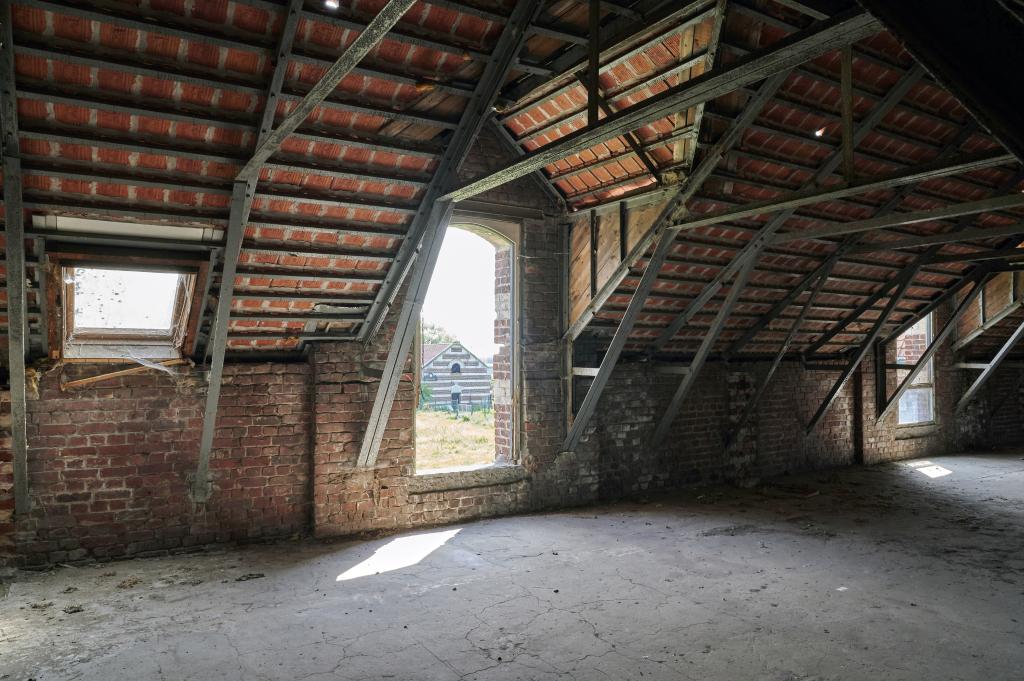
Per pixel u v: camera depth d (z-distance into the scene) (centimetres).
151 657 361
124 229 433
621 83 512
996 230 577
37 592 450
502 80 438
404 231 515
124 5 333
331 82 309
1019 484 860
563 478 715
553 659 365
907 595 462
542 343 695
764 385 856
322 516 586
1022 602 451
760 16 434
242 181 411
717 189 571
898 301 846
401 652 371
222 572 497
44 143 373
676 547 572
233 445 560
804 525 649
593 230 654
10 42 324
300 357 598
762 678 346
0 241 406
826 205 645
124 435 518
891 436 1035
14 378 441
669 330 739
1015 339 1030
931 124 595
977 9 136
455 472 651
